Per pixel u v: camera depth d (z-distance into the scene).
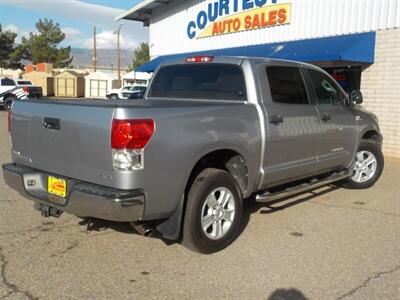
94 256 4.48
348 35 11.93
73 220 5.53
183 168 4.22
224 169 4.95
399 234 5.28
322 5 12.70
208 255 4.57
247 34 15.53
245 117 4.91
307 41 13.02
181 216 4.34
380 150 7.59
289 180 5.79
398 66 11.01
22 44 68.94
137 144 3.86
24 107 4.77
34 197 4.60
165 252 4.62
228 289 3.85
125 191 3.90
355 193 7.21
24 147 4.82
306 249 4.77
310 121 5.83
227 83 5.38
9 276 3.99
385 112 11.41
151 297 3.69
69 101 4.62
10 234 5.02
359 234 5.26
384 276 4.13
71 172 4.29
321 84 6.29
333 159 6.46
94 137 4.00
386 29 11.16
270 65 5.48
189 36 18.50
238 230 5.12
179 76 5.92
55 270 4.14
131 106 3.95
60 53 70.12
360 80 11.97
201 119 4.40
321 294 3.78
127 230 5.21
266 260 4.46
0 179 7.62
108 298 3.65
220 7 16.59
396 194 7.20
